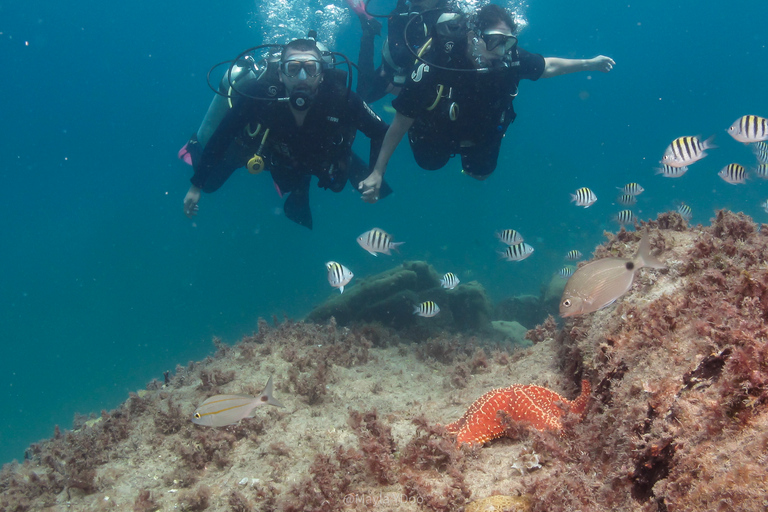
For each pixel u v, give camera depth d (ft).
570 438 8.20
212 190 27.09
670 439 5.74
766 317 6.40
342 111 21.21
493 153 21.33
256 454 12.66
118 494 12.14
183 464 12.90
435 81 18.34
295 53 19.42
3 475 14.38
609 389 8.12
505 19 17.90
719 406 5.42
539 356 15.53
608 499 6.32
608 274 6.59
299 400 15.71
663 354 7.39
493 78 18.26
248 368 18.42
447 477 8.85
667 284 9.52
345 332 23.72
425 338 26.84
